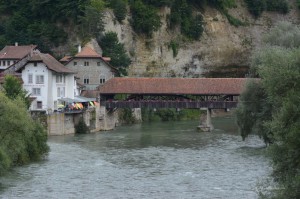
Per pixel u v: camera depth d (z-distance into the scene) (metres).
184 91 146.50
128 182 81.00
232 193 74.06
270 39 128.50
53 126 133.00
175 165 92.81
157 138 127.62
